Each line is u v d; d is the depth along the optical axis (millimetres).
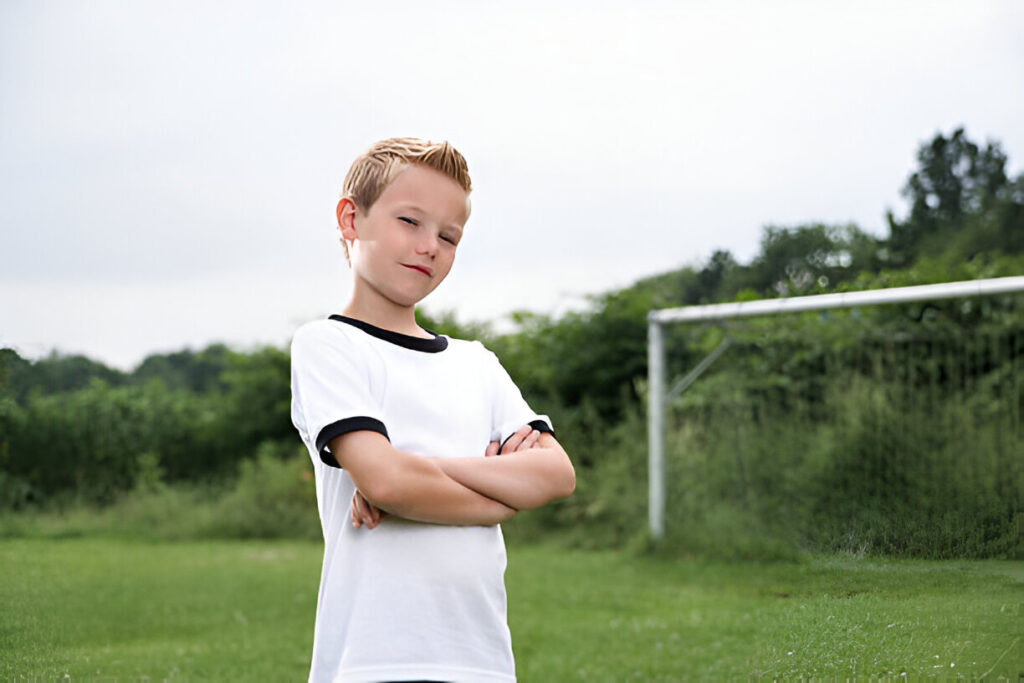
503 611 1722
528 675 4113
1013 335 7055
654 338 7867
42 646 3076
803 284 6504
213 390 10320
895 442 6227
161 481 9055
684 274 9297
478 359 1877
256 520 9586
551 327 10242
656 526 7887
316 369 1665
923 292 5637
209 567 7340
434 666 1595
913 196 7871
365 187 1731
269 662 4277
